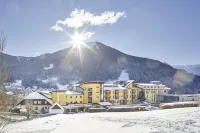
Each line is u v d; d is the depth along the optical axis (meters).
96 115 37.34
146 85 123.81
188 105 54.41
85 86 97.81
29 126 32.09
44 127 30.27
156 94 125.12
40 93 87.69
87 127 26.39
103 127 25.23
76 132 24.28
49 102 83.31
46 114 73.81
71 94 91.88
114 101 105.88
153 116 31.30
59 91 91.69
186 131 19.33
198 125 21.81
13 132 26.34
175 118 27.36
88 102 96.19
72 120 33.03
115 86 113.38
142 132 20.50
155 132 19.84
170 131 19.77
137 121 27.30
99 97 97.69
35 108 81.25
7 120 13.41
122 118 31.34
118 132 21.89
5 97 11.88
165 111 37.69
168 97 118.12
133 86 123.12
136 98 118.00
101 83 99.62
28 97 82.00
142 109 58.00
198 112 31.11
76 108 84.69
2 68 11.70
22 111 60.59
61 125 29.89
